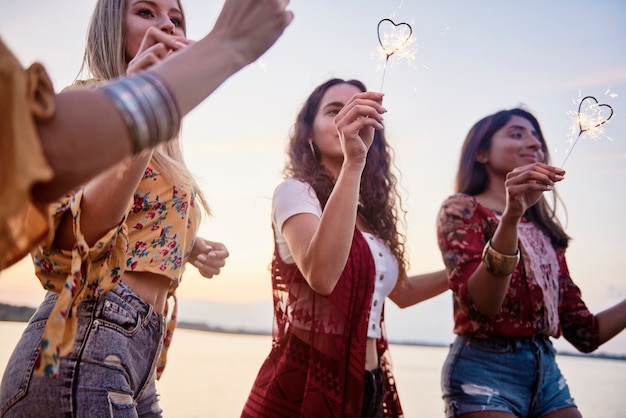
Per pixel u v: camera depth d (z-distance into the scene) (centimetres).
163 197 160
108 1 171
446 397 243
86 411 137
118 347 144
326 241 181
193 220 170
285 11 88
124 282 152
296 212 200
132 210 156
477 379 236
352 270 202
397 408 208
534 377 239
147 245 156
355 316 198
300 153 226
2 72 65
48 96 68
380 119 183
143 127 74
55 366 100
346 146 183
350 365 194
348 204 182
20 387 137
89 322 141
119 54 169
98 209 123
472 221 250
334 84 232
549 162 284
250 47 85
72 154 69
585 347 266
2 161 65
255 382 204
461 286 238
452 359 244
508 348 237
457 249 244
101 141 71
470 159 274
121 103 73
